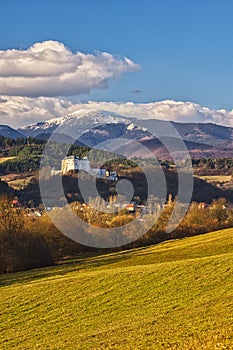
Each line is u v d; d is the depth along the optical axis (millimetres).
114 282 49281
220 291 41500
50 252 79125
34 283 56375
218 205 104375
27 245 76375
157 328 31703
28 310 44156
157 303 40969
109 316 39594
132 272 52125
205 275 47031
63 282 52156
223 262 50906
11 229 77312
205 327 29312
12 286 57594
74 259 81625
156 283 46906
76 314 41406
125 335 31141
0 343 35625
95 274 54000
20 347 33781
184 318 33750
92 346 29625
